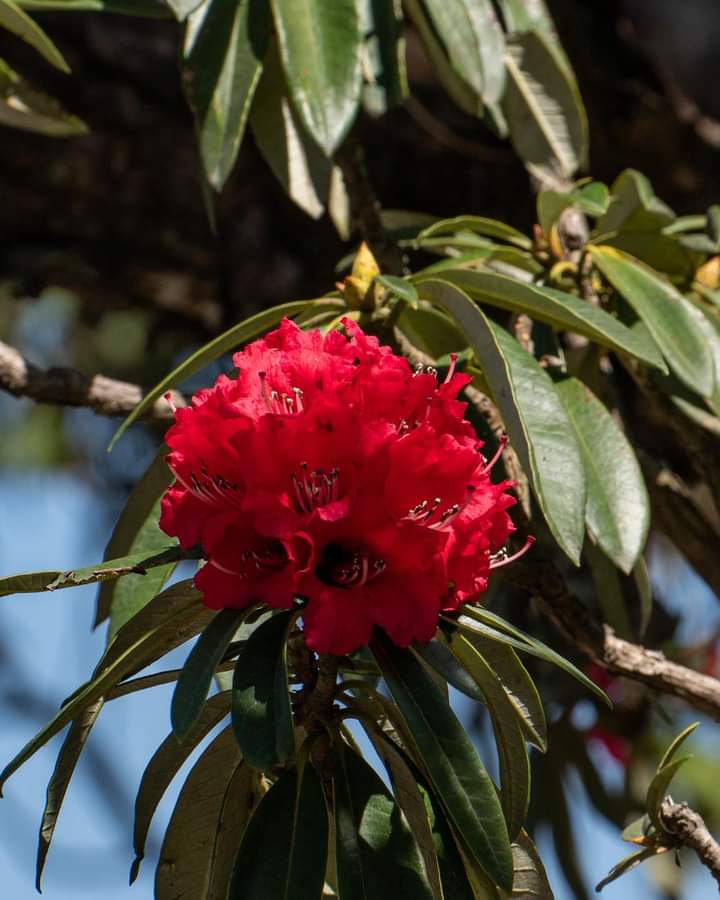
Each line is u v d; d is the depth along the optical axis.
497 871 1.27
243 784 1.37
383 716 1.36
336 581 1.29
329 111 1.46
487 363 1.41
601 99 1.98
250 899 1.29
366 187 1.56
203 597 1.30
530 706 1.37
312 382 1.30
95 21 1.97
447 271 1.45
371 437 1.28
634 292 1.50
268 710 1.27
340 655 1.29
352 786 1.32
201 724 1.36
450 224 1.56
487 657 1.37
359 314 1.46
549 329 1.53
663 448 1.96
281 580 1.27
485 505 1.30
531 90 1.63
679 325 1.49
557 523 1.37
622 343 1.40
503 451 1.47
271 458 1.28
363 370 1.30
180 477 1.29
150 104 2.00
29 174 1.96
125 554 1.48
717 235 1.56
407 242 1.58
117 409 1.58
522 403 1.40
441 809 1.33
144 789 1.36
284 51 1.47
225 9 1.51
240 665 1.28
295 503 1.28
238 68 1.50
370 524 1.28
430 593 1.28
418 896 1.30
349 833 1.31
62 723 1.29
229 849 1.37
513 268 1.60
